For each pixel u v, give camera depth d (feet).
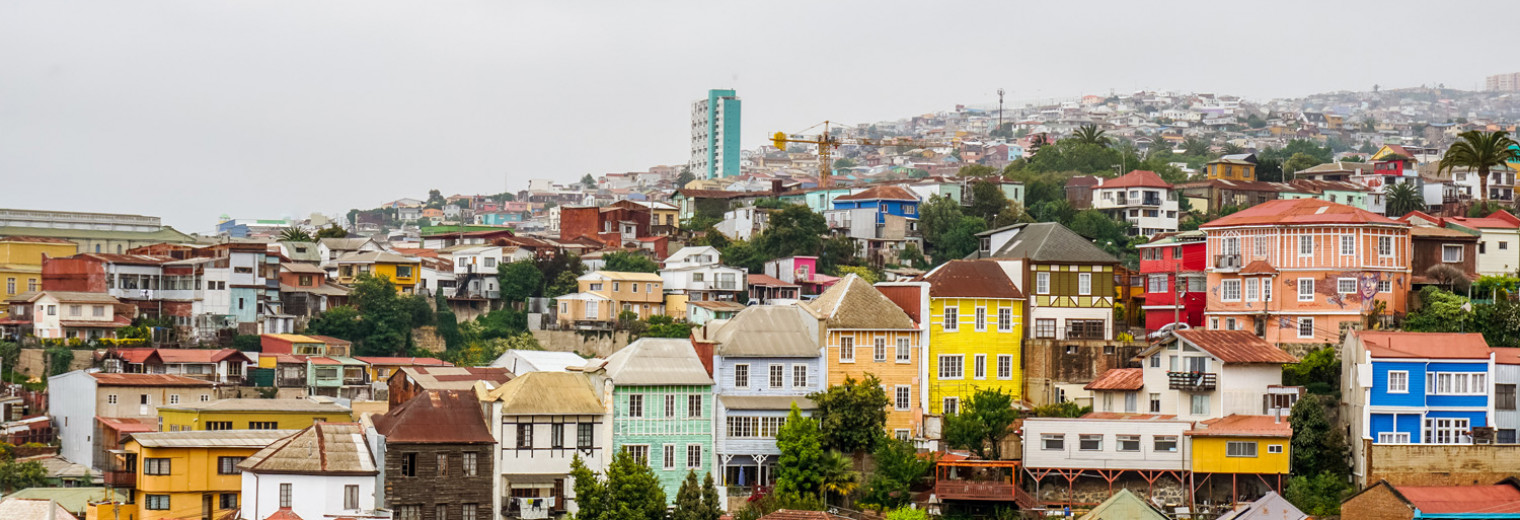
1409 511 411.34
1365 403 440.04
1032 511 431.43
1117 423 440.86
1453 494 420.36
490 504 431.02
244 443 442.09
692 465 454.81
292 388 615.57
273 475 406.21
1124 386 470.39
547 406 440.45
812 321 480.64
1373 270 500.33
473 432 431.84
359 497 410.31
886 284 504.43
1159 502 437.17
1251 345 463.01
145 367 590.96
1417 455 433.48
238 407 505.25
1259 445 437.99
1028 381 502.79
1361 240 501.15
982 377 498.69
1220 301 520.01
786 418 461.37
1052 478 444.55
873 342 483.51
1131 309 566.77
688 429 455.63
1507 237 563.48
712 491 421.59
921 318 490.90
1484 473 434.71
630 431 449.48
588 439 444.55
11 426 554.46
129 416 548.72
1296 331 504.02
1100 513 406.41
